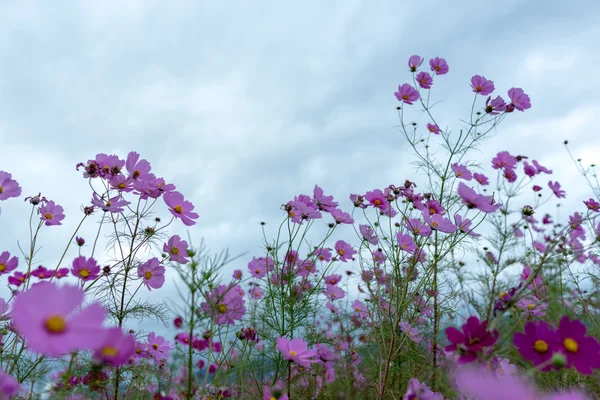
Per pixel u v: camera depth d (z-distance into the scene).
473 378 0.48
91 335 0.43
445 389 0.67
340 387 1.05
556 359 0.47
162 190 0.95
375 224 1.18
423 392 0.70
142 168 0.95
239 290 0.96
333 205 1.13
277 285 1.09
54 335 0.41
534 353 0.53
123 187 0.92
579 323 0.53
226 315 0.76
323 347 1.01
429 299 1.08
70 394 0.77
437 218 0.99
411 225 1.01
